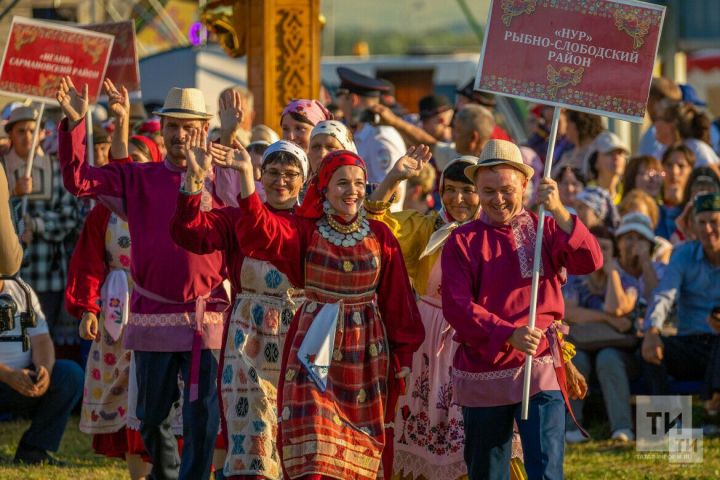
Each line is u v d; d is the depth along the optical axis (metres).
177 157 12.53
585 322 17.73
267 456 11.34
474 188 12.23
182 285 12.30
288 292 11.59
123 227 14.34
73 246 19.23
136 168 12.55
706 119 22.75
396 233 12.31
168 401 12.54
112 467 15.67
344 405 10.61
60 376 15.98
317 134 12.64
